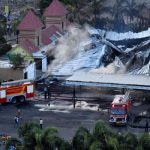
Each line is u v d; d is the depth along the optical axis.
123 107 118.38
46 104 133.75
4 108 130.75
